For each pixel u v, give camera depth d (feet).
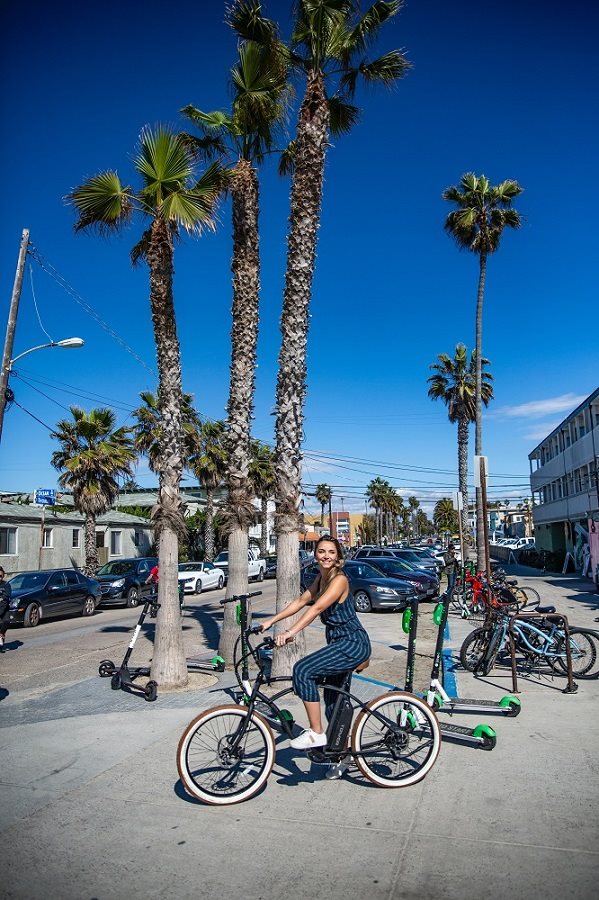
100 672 29.48
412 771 16.33
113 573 80.59
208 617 60.23
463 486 125.18
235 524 34.24
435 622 20.93
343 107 34.32
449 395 126.41
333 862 12.42
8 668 36.22
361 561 68.74
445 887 11.44
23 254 59.16
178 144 29.22
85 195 29.76
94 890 11.64
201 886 11.71
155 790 16.26
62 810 15.12
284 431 28.07
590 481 106.73
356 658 15.46
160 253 29.14
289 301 28.45
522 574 114.83
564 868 11.94
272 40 30.91
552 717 22.06
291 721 16.03
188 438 118.52
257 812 14.76
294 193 28.76
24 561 96.73
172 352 29.07
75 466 90.53
